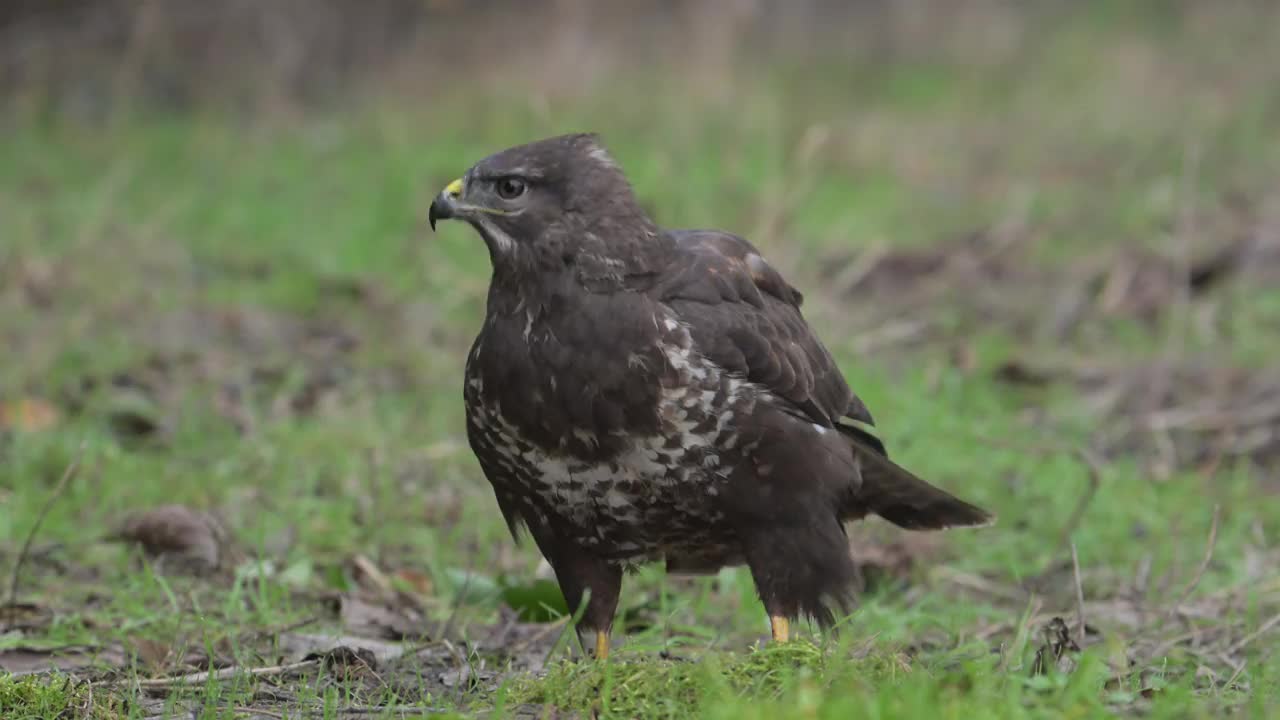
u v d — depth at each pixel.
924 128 28.83
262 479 11.73
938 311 16.88
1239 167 24.92
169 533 10.20
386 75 30.05
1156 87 31.53
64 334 15.16
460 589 9.71
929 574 10.32
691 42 30.16
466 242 19.41
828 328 15.47
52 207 21.39
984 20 36.09
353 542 10.71
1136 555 10.56
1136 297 17.17
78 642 8.70
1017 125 29.03
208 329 16.05
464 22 30.94
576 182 7.64
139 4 29.77
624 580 10.10
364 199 22.03
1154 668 8.02
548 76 29.12
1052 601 9.89
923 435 12.27
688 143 23.58
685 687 6.77
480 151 24.78
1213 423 13.27
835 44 34.25
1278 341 15.60
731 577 9.95
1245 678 7.96
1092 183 24.36
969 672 6.37
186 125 27.27
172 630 8.87
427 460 12.29
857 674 6.67
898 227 21.38
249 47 29.75
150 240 19.67
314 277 17.88
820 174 23.61
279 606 9.51
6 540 10.38
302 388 14.24
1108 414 13.80
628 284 7.62
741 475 7.64
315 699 7.52
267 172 24.05
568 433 7.56
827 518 7.80
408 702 7.55
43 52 29.41
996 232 20.45
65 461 11.88
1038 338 16.16
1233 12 36.78
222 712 7.26
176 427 12.97
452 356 15.49
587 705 6.84
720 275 7.80
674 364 7.50
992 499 11.42
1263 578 10.02
